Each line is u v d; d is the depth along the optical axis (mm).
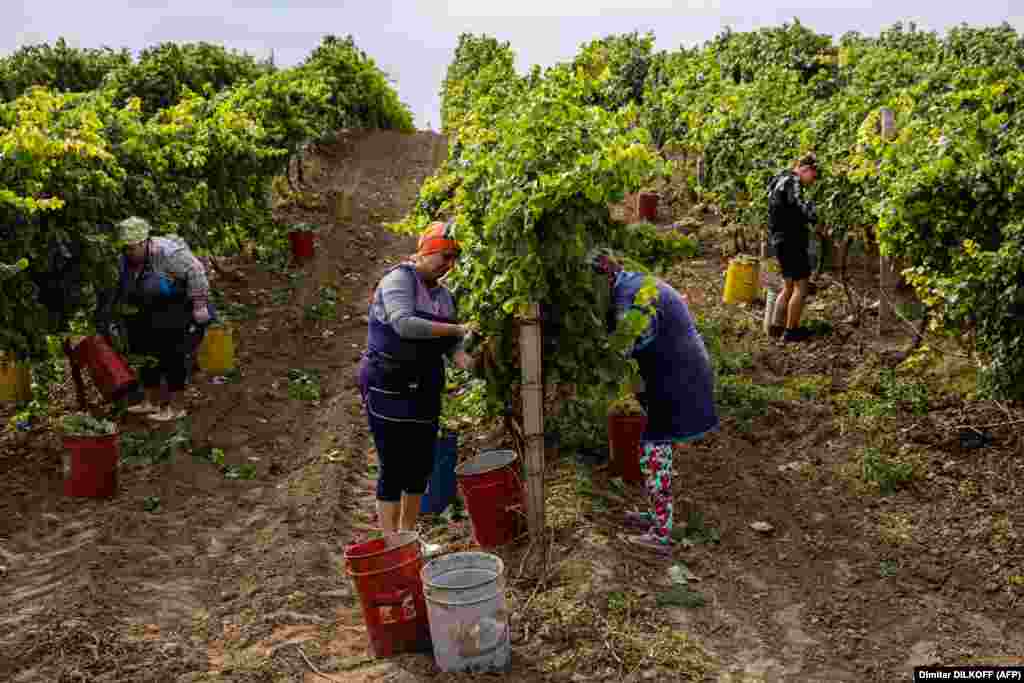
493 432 7316
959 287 6676
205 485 6871
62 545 5887
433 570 4484
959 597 5059
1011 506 5816
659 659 4359
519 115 7012
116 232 7824
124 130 9703
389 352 5023
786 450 7020
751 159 12109
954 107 8898
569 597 4816
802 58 19891
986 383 6777
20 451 7371
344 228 16078
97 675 4387
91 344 7504
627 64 20875
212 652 4672
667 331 5156
